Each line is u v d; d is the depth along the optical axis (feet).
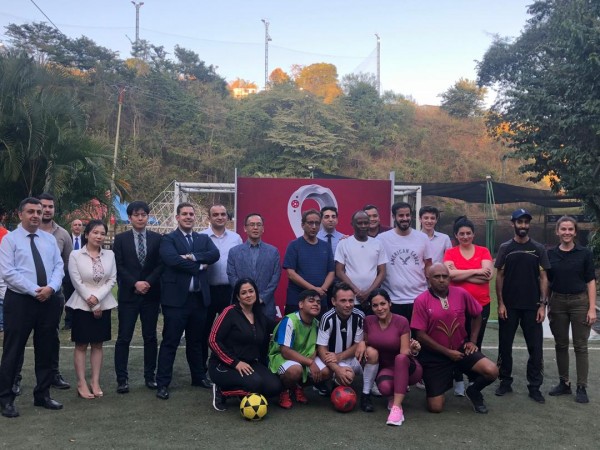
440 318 16.79
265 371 16.98
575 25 42.42
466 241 18.67
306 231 19.38
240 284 17.10
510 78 84.94
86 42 116.06
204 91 137.59
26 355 23.13
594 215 52.13
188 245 18.40
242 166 120.78
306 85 181.68
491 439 14.70
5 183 35.55
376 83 165.48
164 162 117.50
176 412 16.52
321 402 17.76
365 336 17.40
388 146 135.85
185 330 19.22
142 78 124.47
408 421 16.06
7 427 15.16
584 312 18.19
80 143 37.04
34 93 36.94
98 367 18.11
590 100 42.01
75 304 17.65
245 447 13.91
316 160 120.67
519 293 18.33
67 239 19.77
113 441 14.24
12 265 16.03
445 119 149.18
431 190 67.15
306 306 17.20
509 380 18.84
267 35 195.62
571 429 15.49
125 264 18.39
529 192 64.08
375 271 18.97
